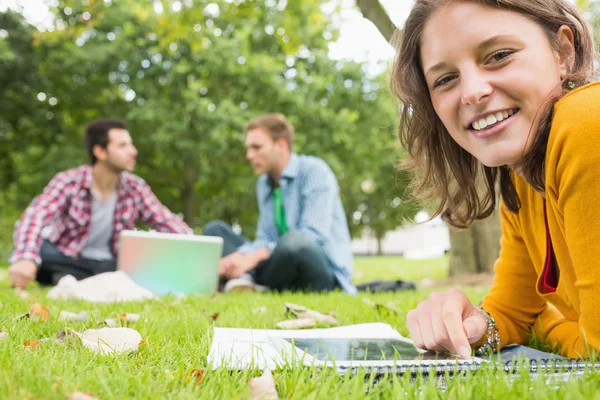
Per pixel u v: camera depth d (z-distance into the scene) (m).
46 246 4.62
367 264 14.55
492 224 6.52
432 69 1.39
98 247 4.95
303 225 4.59
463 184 1.70
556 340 1.69
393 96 1.80
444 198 1.76
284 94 13.94
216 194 18.05
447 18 1.33
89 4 10.95
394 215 23.23
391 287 4.45
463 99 1.32
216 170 14.92
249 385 1.01
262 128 4.81
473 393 0.96
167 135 13.17
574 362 1.16
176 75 13.62
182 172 15.77
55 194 4.59
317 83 14.71
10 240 27.45
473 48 1.30
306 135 14.21
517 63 1.29
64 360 1.16
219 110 13.18
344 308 2.75
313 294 3.89
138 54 13.97
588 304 1.21
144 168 16.05
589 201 1.16
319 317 2.31
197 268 3.94
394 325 2.25
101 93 14.45
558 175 1.23
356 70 15.61
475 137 1.36
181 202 17.39
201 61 13.98
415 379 1.06
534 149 1.32
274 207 5.09
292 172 4.73
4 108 13.10
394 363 1.09
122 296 3.21
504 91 1.29
